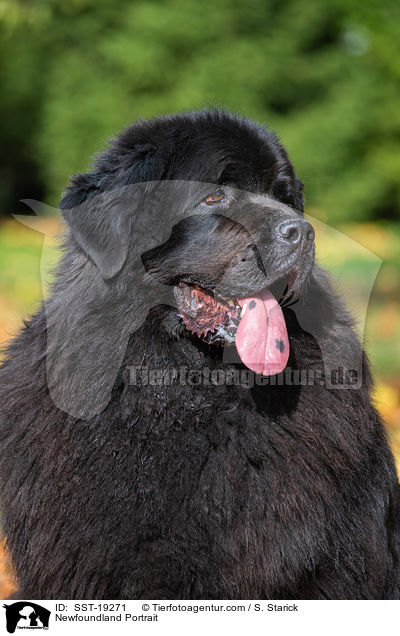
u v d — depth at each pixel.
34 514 4.48
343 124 23.06
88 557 4.34
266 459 4.42
